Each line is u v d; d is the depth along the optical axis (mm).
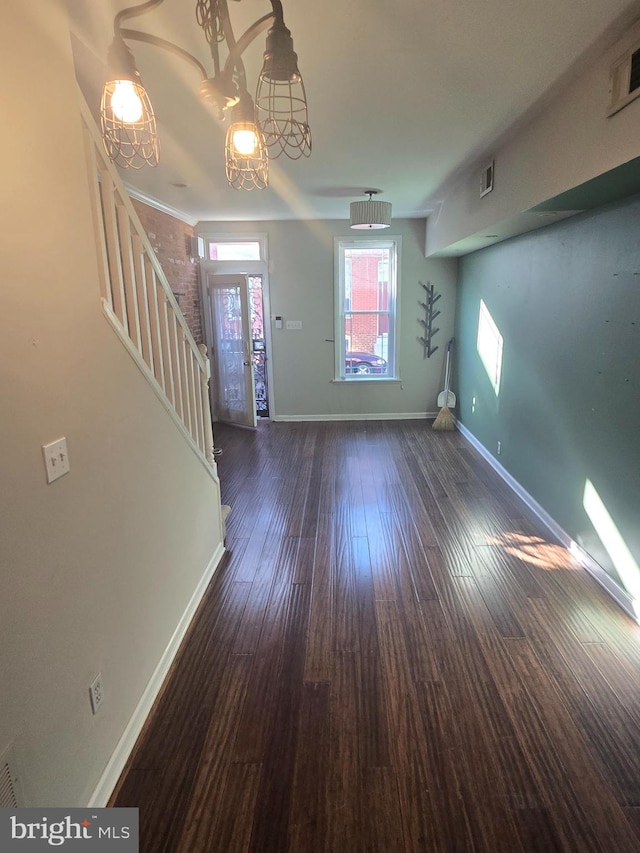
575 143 2186
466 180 3887
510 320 4109
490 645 2244
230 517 3635
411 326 6227
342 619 2449
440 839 1444
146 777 1643
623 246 2436
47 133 1274
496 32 1770
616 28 1755
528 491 3766
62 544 1338
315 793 1584
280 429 6125
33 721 1206
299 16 1643
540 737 1770
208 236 5980
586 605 2523
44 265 1259
